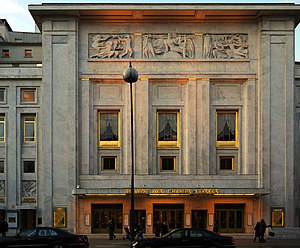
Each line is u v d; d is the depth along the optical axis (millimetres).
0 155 43344
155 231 39000
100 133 43281
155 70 42875
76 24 42656
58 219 41375
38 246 26281
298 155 43906
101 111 43344
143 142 42438
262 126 42094
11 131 43344
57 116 42250
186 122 42969
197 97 42844
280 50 42594
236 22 43500
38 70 43625
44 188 41750
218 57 43219
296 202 43312
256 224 38375
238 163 42938
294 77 43000
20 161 43312
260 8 41406
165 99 43312
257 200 42062
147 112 42625
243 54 43188
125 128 42969
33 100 43781
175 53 43219
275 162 41938
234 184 42156
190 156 42375
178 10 41500
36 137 43531
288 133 42125
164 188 41125
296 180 43594
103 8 41344
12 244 26234
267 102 42219
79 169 42281
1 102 43562
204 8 41312
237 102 43219
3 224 37875
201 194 40844
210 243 26094
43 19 42531
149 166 42531
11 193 42969
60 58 42531
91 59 42938
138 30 43344
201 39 43344
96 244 34312
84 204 42000
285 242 36594
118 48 43219
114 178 42000
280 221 41531
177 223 42375
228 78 43031
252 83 42969
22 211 43125
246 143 42812
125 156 42750
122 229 42094
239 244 34719
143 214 42219
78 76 42844
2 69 43500
